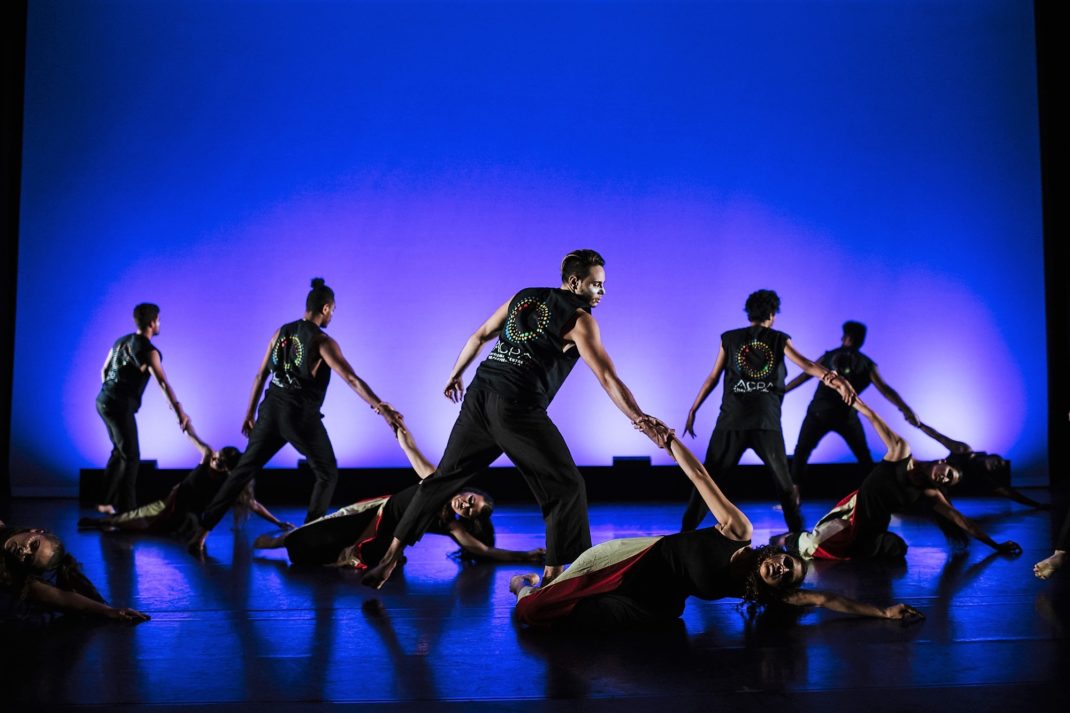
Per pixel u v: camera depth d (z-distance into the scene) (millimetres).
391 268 7852
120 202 7734
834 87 8125
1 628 3229
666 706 2439
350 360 7781
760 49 8102
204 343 7754
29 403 7613
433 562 4547
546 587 3229
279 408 5012
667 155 8016
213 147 7816
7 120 7652
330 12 7926
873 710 2400
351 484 7395
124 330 7707
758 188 8055
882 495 4480
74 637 3115
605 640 3066
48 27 7715
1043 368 8117
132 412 6457
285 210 7836
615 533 5734
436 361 7836
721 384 7914
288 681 2656
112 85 7770
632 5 8047
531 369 3520
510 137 7961
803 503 7074
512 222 7934
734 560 3180
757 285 8016
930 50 8180
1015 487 7797
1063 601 3600
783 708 2418
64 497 7391
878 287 8078
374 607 3578
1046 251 8156
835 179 8094
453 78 7961
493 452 3652
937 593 3771
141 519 5562
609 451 7832
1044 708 2412
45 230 7668
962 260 8125
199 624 3309
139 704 2463
